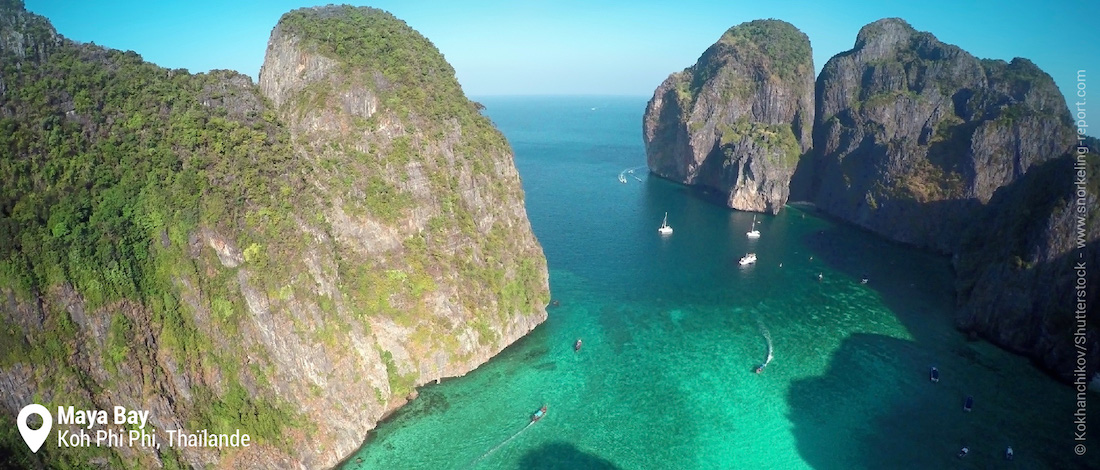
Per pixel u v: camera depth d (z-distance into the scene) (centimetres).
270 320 6388
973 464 6894
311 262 6825
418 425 7375
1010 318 9362
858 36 19575
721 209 17975
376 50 9081
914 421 7681
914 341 9769
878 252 14125
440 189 8494
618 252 13938
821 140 18650
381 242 7844
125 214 6097
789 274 12712
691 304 11144
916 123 16362
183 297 6141
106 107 6700
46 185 5881
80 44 7475
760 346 9606
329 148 8050
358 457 6812
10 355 5319
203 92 7788
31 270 5488
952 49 17338
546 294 10225
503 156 10062
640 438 7344
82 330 5641
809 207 18262
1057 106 16388
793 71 19712
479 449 7062
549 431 7412
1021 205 10344
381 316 7612
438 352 8056
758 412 7881
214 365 6150
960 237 13575
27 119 6122
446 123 9025
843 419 7731
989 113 14862
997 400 8094
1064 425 7562
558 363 8900
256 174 6931
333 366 6781
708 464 6938
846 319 10581
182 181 6372
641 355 9238
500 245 9256
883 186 15575
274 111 8475
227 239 6328
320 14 9750
